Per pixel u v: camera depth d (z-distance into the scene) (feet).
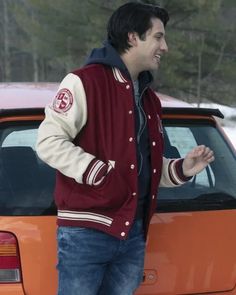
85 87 15.05
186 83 96.53
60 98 15.01
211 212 18.76
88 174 14.46
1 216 17.04
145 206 16.06
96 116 15.12
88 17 99.86
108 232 14.98
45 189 17.60
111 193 14.74
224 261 18.79
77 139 15.33
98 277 15.49
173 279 18.19
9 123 18.21
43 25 105.19
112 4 98.48
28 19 109.09
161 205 18.37
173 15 96.27
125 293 16.15
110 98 15.21
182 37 94.43
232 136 84.84
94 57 15.58
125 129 15.12
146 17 15.39
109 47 15.52
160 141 16.21
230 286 18.89
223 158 20.29
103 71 15.34
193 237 18.44
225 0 97.66
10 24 195.42
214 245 18.67
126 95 15.25
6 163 17.94
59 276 15.57
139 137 15.61
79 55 105.19
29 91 21.17
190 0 91.40
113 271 16.05
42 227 16.98
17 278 16.76
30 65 217.77
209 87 104.78
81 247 15.08
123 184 14.90
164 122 19.79
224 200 19.19
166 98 21.80
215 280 18.70
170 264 18.17
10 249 16.76
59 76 173.88
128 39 15.51
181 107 19.89
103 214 14.99
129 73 15.47
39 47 107.24
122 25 15.47
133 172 15.06
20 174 17.83
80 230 15.08
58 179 15.56
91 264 15.24
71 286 15.29
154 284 17.97
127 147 15.07
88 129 15.16
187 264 18.34
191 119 20.25
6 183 17.63
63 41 103.30
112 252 15.35
